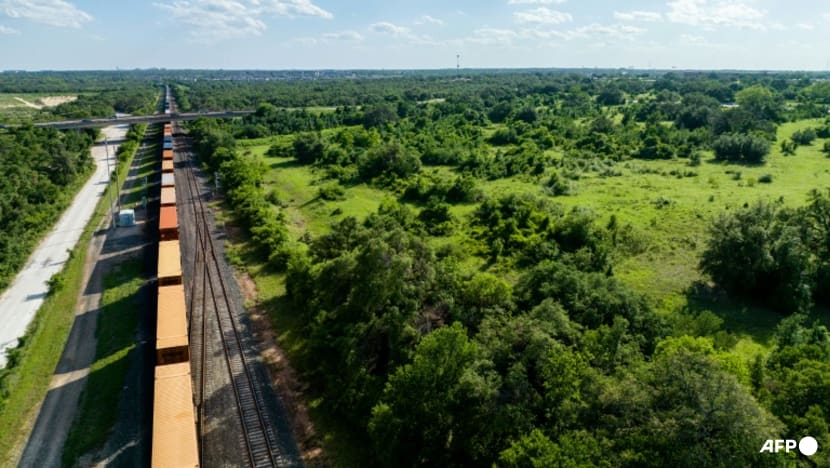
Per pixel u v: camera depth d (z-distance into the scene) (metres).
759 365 30.56
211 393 36.81
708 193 80.69
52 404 35.94
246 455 31.50
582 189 85.38
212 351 41.81
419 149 114.50
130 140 136.75
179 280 46.50
